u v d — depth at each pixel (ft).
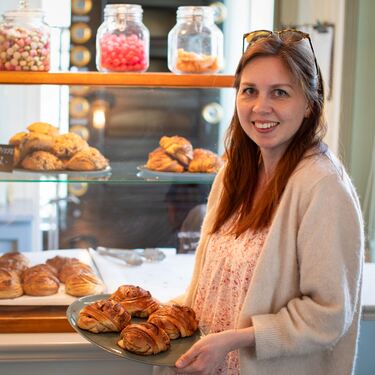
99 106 7.09
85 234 8.33
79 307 5.82
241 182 5.67
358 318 5.27
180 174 7.11
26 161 6.88
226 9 10.41
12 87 6.89
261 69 5.15
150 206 8.25
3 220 8.50
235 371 5.47
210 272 5.63
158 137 7.23
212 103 7.23
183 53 7.16
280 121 5.15
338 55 10.36
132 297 5.85
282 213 5.12
